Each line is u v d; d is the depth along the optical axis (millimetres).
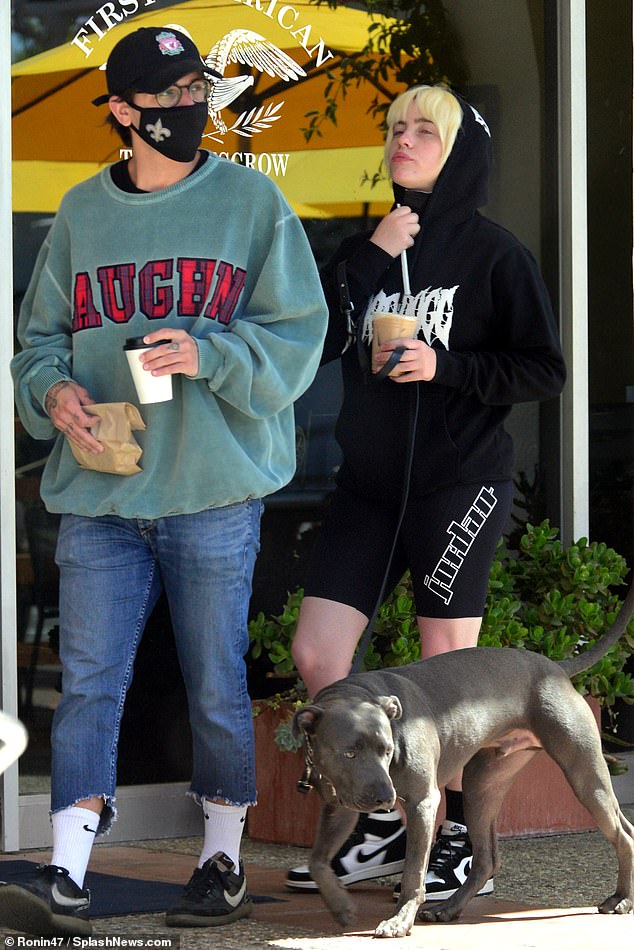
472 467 5285
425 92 5430
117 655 4629
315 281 4762
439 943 4445
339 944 4406
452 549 5258
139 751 6590
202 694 4633
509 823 6402
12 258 6328
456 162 5422
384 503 5359
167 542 4625
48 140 6418
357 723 4168
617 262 7477
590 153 7434
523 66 7328
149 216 4641
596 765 4859
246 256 4688
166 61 4523
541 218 7383
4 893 4250
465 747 4672
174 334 4402
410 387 5258
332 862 5344
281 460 4848
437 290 5367
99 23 6512
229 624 4637
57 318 4879
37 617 6375
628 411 7484
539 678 4895
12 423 6289
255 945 4406
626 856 4938
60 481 4738
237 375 4504
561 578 6883
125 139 4898
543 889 5453
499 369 5230
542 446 7398
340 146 7008
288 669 6414
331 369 7047
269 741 6402
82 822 4500
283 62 6902
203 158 4754
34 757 6320
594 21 7430
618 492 7484
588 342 7422
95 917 4805
